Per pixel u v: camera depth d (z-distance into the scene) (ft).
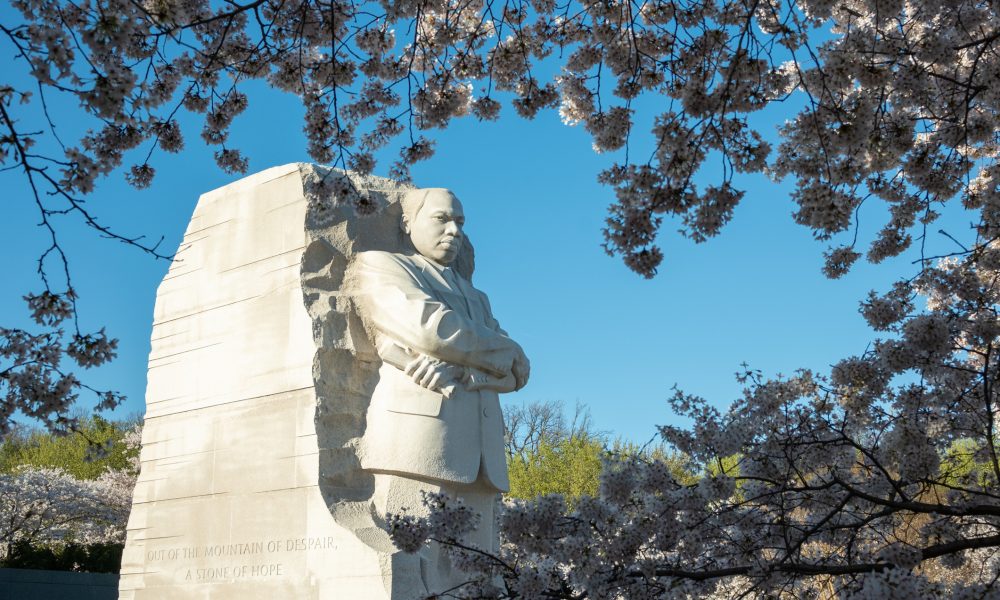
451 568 26.40
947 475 19.84
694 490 15.90
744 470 17.63
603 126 20.66
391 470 26.84
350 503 26.68
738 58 16.93
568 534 15.79
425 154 23.20
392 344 28.27
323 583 25.55
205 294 31.19
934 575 23.90
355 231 30.07
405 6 21.39
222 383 29.81
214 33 21.95
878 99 18.70
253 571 27.22
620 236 17.34
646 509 15.97
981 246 19.36
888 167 21.34
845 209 20.34
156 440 31.09
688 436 16.80
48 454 110.11
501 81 23.09
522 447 111.75
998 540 14.75
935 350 16.89
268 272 29.68
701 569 17.07
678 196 17.08
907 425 16.72
